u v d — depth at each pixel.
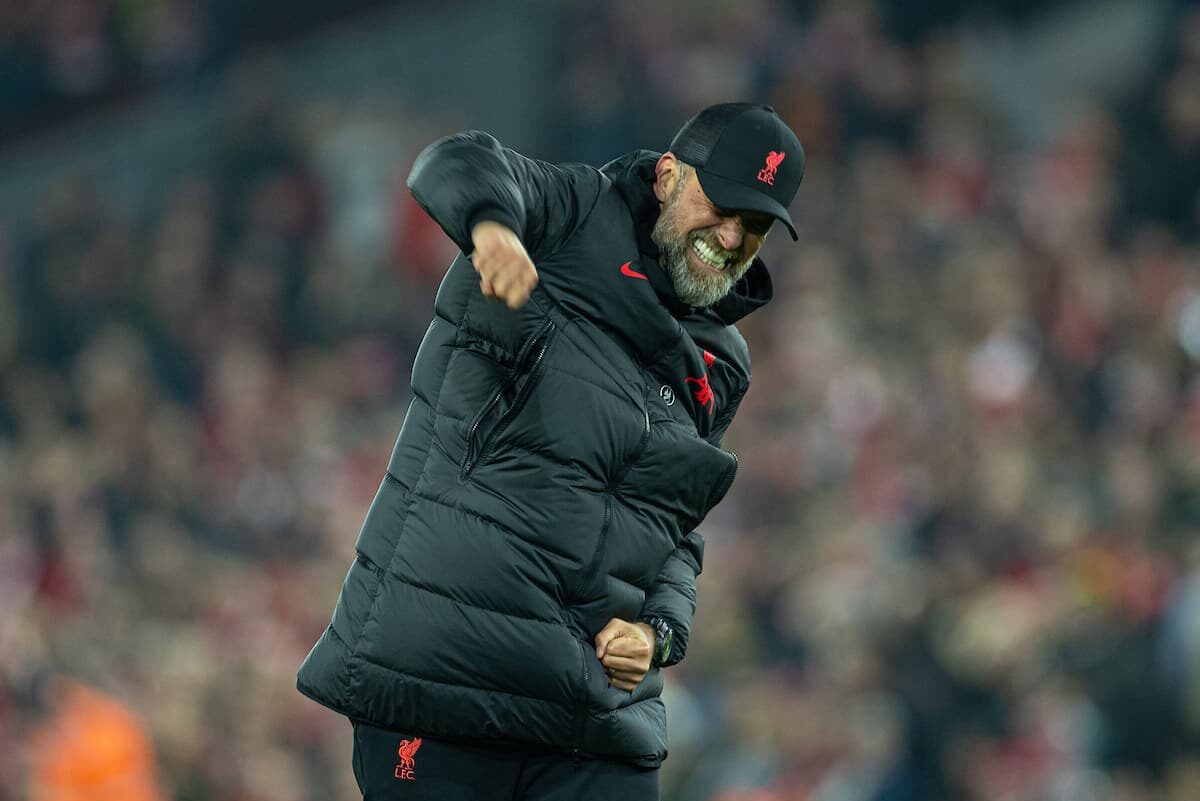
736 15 54.44
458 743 10.04
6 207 60.91
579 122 54.62
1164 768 28.50
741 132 9.81
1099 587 30.66
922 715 30.05
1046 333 41.41
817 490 38.59
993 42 56.72
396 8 59.25
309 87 59.69
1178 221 48.44
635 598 10.12
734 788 31.25
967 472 35.19
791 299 44.88
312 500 43.12
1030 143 54.00
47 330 52.44
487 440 9.87
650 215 10.05
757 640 35.03
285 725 32.91
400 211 52.34
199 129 59.41
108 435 45.81
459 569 9.77
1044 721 28.95
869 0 56.38
